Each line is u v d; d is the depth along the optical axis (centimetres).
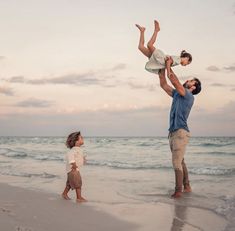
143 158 1895
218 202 644
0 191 726
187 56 679
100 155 2203
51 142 5869
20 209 547
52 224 465
